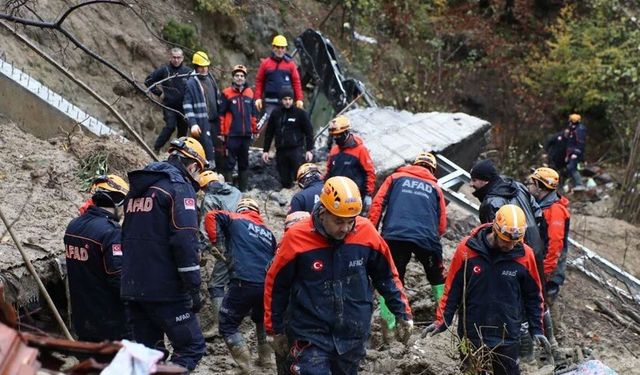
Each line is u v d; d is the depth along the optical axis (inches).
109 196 239.8
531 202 292.7
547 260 305.3
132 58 608.4
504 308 245.6
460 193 516.4
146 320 233.6
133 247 224.8
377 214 301.9
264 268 266.1
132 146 394.9
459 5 997.8
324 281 213.3
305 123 454.6
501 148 837.2
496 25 973.8
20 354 119.8
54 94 431.8
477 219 445.4
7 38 504.4
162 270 224.4
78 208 321.4
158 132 596.7
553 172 309.1
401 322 223.0
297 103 510.0
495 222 239.3
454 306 251.0
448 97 872.3
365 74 828.0
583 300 406.6
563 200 312.2
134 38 613.9
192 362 231.8
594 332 375.9
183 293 227.8
